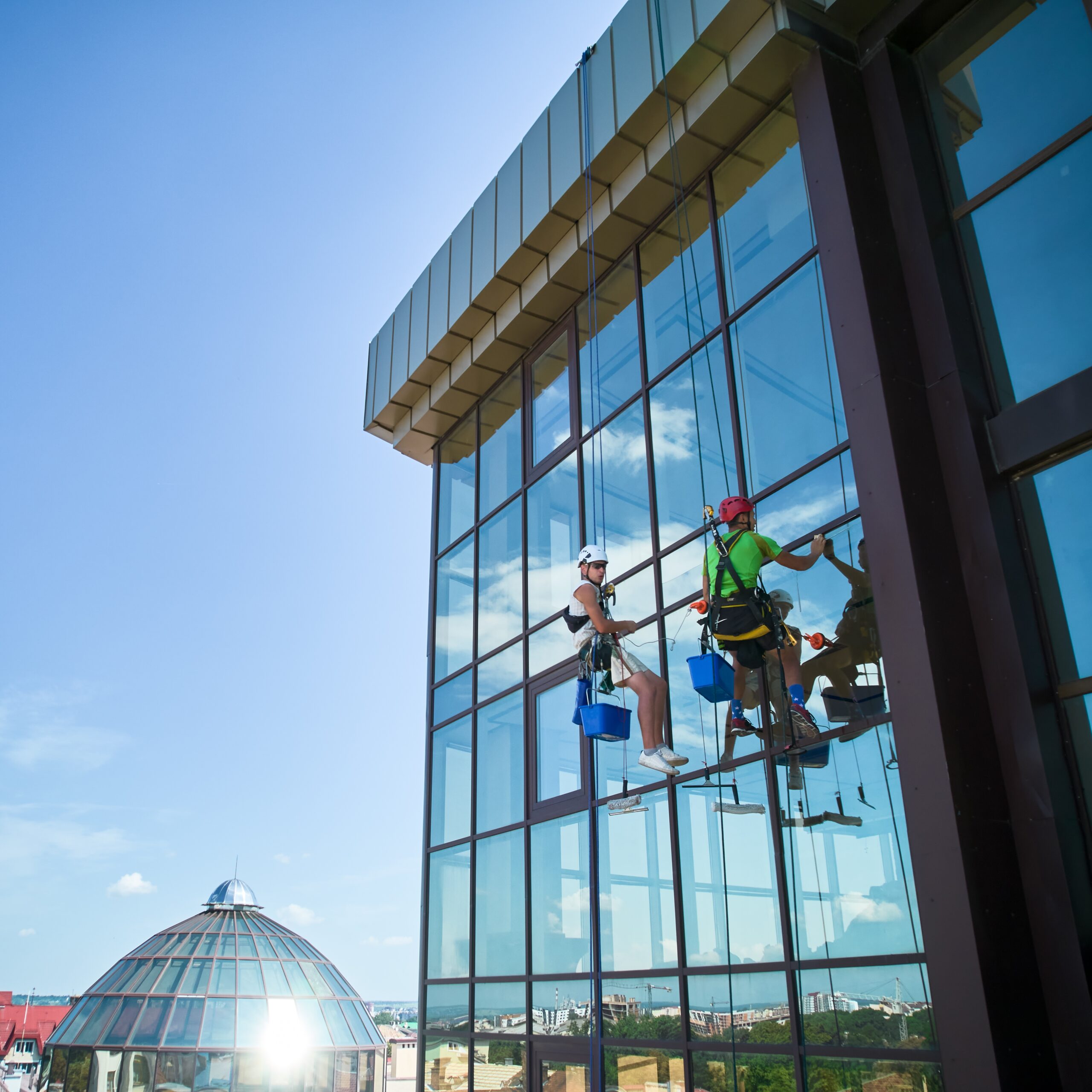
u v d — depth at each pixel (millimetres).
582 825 10508
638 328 11516
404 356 15430
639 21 10859
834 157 8664
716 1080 7984
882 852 7078
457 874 12484
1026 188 7859
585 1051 9562
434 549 15102
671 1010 8664
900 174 8641
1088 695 6555
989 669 6863
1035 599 7004
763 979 7758
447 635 14242
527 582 12633
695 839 8875
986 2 8656
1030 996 5949
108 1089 31859
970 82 8617
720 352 10141
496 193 13484
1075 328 7262
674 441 10500
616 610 10688
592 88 11578
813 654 8039
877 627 7422
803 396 8922
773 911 7836
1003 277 7871
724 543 7434
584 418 12195
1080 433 6867
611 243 11969
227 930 38125
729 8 9453
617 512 11141
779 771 8117
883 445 7480
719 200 10664
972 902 6008
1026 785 6457
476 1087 10992
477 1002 11391
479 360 14000
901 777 6645
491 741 12539
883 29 9250
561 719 11328
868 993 6914
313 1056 34906
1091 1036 5762
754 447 9359
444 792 13289
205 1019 34031
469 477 14734
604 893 9844
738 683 8578
